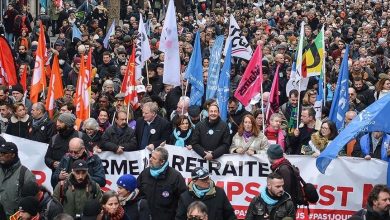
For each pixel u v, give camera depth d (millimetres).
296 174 12305
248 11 42781
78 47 24922
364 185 14320
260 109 16531
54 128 15555
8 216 12422
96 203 10961
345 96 16562
